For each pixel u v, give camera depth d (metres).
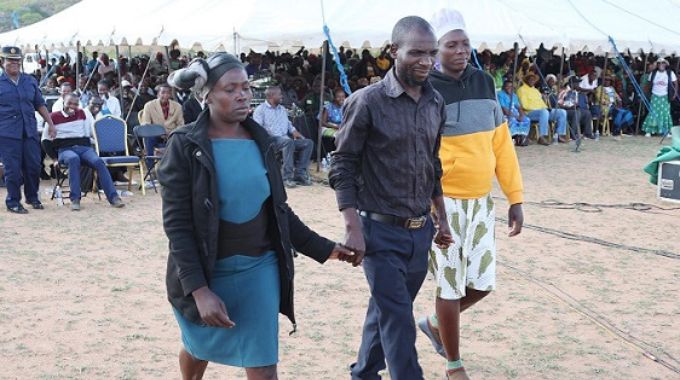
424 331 4.78
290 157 11.66
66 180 12.14
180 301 3.24
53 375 4.57
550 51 20.16
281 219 3.28
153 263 7.21
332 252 3.56
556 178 12.88
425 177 3.80
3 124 9.45
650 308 5.97
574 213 9.91
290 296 3.37
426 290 6.36
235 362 3.30
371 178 3.77
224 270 3.23
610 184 12.31
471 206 4.20
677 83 20.44
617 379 4.62
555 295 6.26
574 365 4.83
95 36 14.14
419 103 3.75
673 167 10.69
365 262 3.80
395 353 3.68
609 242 8.25
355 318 5.66
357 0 13.41
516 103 16.86
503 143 4.40
